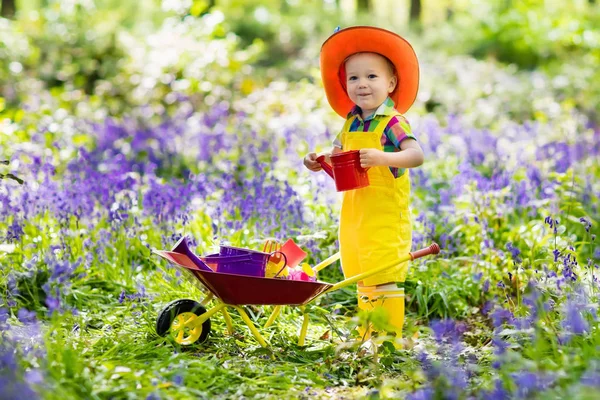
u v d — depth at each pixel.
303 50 22.05
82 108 11.23
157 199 6.10
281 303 4.25
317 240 5.87
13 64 13.59
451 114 11.48
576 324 3.77
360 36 4.59
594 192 7.29
